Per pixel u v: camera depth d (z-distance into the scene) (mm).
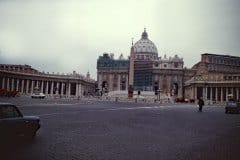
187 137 18250
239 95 126375
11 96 86875
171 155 12734
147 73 179500
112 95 135750
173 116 34594
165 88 178125
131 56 104000
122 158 11945
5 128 14062
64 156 11930
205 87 136000
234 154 13141
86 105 53406
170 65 179500
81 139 16234
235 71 163875
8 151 12562
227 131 21859
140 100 105438
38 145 14055
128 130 20641
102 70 187875
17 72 123500
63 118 27328
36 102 56000
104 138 16844
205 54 158750
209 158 12250
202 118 33281
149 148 14258
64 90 146625
